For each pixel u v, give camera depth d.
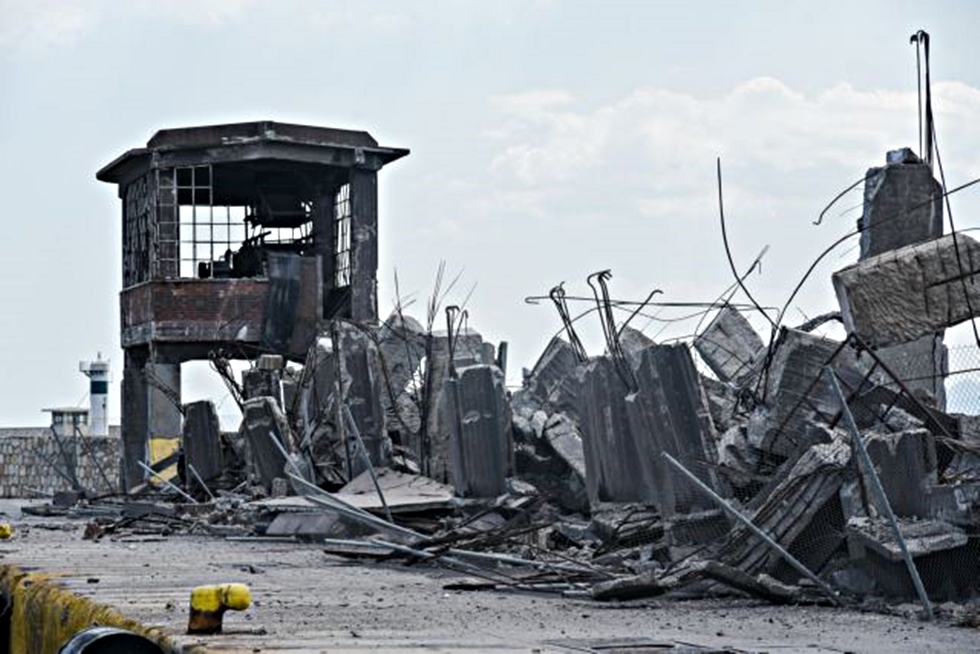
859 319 28.25
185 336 76.75
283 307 76.81
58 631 23.47
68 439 94.25
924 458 24.33
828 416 28.94
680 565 26.80
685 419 29.84
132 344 79.94
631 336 38.47
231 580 27.69
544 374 45.19
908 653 17.05
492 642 17.33
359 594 25.08
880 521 23.91
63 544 42.06
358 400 47.47
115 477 93.56
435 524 38.53
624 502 33.41
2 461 96.81
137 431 81.25
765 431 29.14
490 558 30.42
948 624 20.62
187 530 48.41
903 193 32.69
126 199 84.25
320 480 50.38
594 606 23.14
